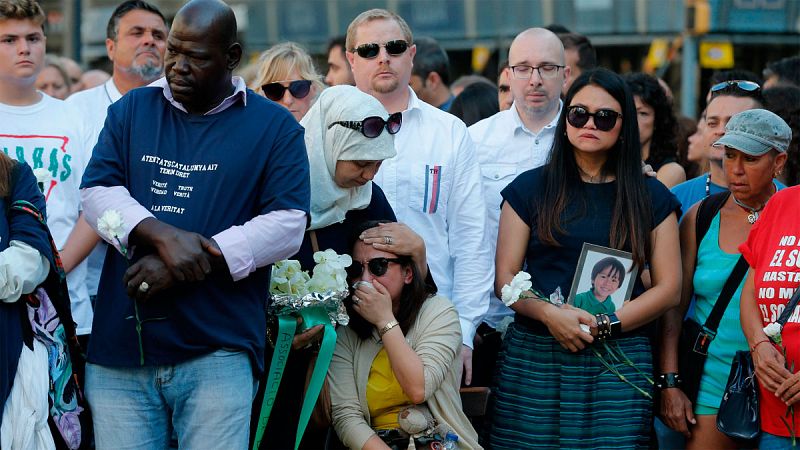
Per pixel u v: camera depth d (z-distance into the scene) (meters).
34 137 12.76
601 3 27.05
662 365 12.20
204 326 9.49
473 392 12.01
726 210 12.13
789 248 10.93
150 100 9.79
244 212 9.66
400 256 10.95
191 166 9.55
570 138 11.67
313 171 10.73
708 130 13.75
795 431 10.88
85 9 29.41
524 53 13.43
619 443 11.34
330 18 28.52
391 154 10.63
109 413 9.75
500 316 13.22
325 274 10.46
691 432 12.04
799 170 14.23
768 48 26.86
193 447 9.68
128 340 9.61
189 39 9.32
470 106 16.36
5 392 9.85
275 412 10.88
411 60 12.82
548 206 11.68
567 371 11.49
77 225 12.55
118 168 9.70
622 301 11.52
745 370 11.30
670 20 26.81
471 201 12.52
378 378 11.00
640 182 11.68
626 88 11.65
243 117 9.70
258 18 28.64
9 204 10.07
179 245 9.16
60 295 10.30
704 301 12.10
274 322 10.52
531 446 11.55
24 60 12.67
